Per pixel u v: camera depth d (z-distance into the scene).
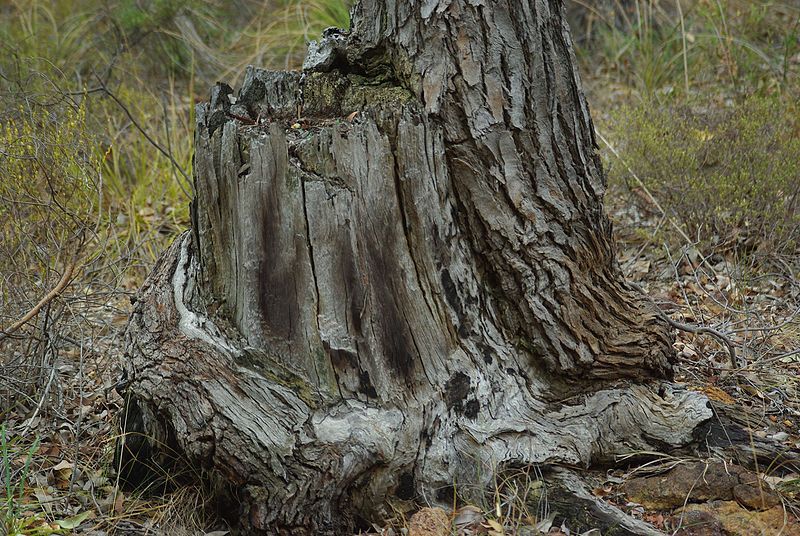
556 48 4.40
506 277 4.50
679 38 11.44
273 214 4.15
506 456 4.34
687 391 4.88
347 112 4.38
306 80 4.50
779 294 6.93
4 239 5.92
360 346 4.21
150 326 4.45
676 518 4.27
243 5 13.43
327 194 4.10
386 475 4.19
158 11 12.23
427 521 4.05
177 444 4.52
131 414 4.66
